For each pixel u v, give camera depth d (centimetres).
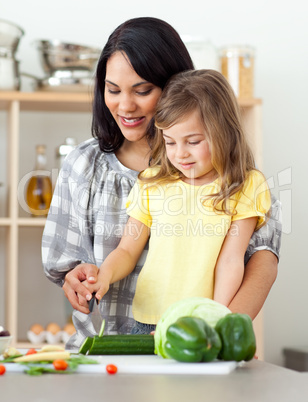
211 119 155
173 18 363
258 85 368
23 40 350
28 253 346
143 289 158
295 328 362
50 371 109
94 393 92
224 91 163
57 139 354
